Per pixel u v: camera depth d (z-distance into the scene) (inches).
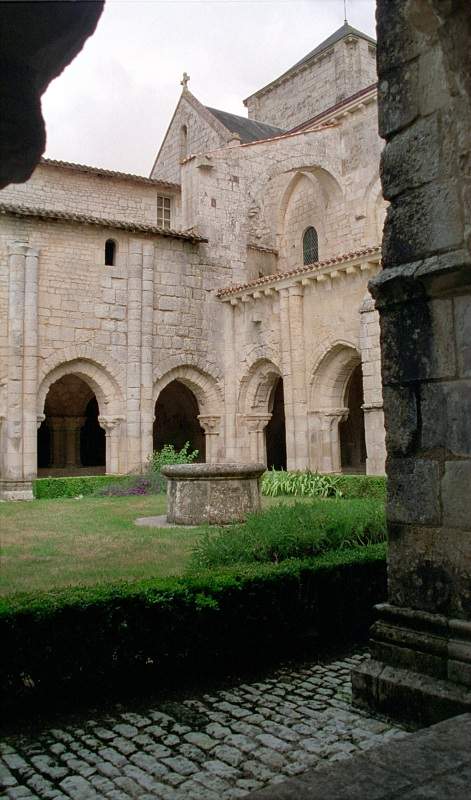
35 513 619.2
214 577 217.0
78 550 406.0
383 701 164.1
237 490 513.3
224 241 992.2
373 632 170.6
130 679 200.8
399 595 166.9
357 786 93.2
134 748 155.9
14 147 72.6
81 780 140.3
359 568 249.1
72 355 863.1
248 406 952.3
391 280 167.2
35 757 152.3
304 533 269.6
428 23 155.9
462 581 152.3
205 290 969.5
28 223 845.8
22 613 179.2
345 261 779.4
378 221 955.3
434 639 155.3
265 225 1098.7
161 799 131.5
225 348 973.8
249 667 219.3
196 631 206.4
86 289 879.1
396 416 169.3
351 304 789.9
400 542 167.0
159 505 684.1
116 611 192.7
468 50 146.8
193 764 146.7
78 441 1147.9
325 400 831.7
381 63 177.2
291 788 93.3
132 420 893.8
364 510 307.9
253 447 945.5
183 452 895.1
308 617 233.9
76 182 973.8
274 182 1110.4
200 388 967.6
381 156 176.4
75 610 186.2
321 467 824.9
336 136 1007.0
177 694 193.3
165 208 1061.1
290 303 852.0
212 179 986.7
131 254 911.7
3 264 828.0
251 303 939.3
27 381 822.5
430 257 161.6
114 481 839.1
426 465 161.9
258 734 161.9
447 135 160.6
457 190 157.2
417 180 166.6
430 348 162.6
